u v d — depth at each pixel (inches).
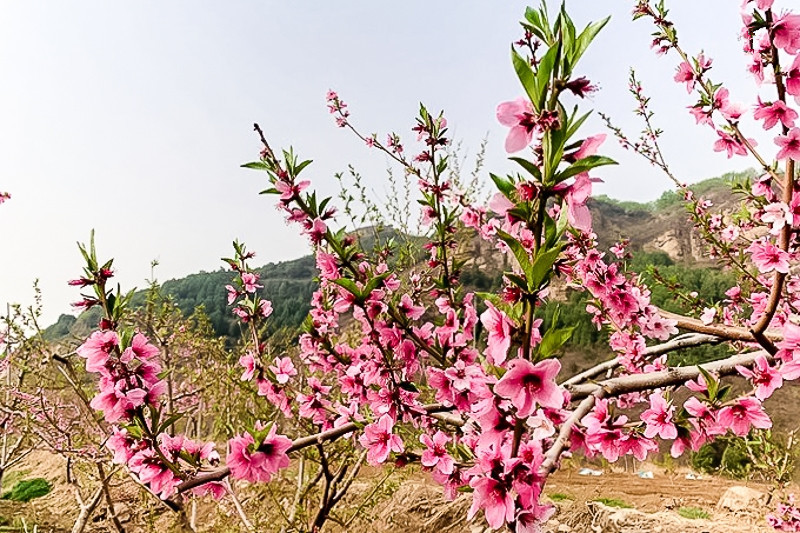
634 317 112.0
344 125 167.6
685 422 72.2
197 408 222.4
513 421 52.1
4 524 322.0
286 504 186.9
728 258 163.8
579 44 44.6
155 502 158.7
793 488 326.3
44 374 228.7
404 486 293.6
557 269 65.4
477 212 129.5
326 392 126.3
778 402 639.8
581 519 335.0
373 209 220.1
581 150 45.6
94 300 80.8
